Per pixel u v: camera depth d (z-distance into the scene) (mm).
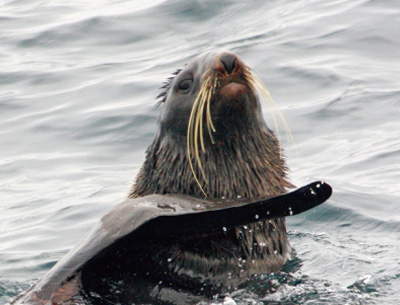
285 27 67875
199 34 69875
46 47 71562
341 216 38688
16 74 65375
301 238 36031
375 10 68875
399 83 56188
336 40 64062
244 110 27297
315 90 55844
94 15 77062
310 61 60531
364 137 49156
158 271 26406
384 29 65062
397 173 43594
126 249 26234
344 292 27891
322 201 24188
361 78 57031
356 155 46719
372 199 40531
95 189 45375
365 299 27156
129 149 50844
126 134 52562
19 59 69188
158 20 73625
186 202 25734
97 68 65125
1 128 56156
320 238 35938
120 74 62750
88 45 70750
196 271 26484
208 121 27312
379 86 55719
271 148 29359
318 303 26656
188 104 28281
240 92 26469
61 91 61188
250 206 23984
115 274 26281
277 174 29219
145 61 65312
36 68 66312
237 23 71188
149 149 30547
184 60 63844
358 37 64250
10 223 42312
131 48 69188
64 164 49844
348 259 32125
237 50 63750
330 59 60688
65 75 64188
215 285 26688
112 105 56906
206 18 73000
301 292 27531
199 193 28188
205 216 24047
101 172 48094
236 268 27156
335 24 67125
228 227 24500
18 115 57875
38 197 45500
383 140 48312
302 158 47312
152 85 58875
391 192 41219
